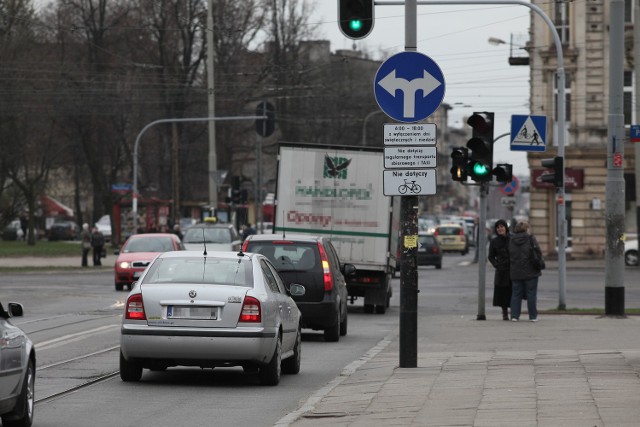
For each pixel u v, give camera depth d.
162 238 88.19
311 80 159.38
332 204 66.12
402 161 34.03
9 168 156.88
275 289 34.84
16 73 138.00
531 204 138.00
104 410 28.48
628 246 125.06
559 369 33.22
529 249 55.47
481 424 23.48
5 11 135.25
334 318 48.16
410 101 34.03
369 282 66.12
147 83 149.50
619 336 45.81
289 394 31.75
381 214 65.81
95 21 147.00
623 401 25.98
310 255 48.41
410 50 34.16
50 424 26.20
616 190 56.12
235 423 26.45
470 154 45.50
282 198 66.44
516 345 42.69
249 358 32.12
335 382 33.56
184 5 147.50
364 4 36.09
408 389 30.19
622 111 55.62
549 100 136.50
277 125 162.62
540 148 59.53
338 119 175.50
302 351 44.56
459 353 39.91
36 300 74.38
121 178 178.00
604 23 134.88
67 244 181.75
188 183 175.12
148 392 31.95
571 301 75.88
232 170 171.62
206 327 32.09
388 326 57.78
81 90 145.00
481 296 57.44
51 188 196.38
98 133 155.00
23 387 24.19
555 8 136.25
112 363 39.19
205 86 151.75
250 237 49.28
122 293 82.06
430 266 134.25
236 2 148.25
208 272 33.41
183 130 157.62
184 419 27.05
